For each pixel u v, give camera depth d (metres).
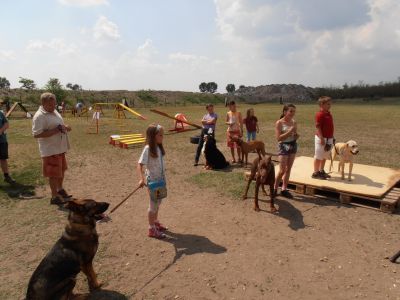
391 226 6.05
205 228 6.16
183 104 61.34
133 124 23.95
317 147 7.66
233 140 10.49
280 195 7.64
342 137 15.80
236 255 5.19
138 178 9.58
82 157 12.41
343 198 7.05
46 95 6.83
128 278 4.69
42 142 7.01
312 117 25.89
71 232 4.07
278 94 71.94
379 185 7.24
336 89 61.25
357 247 5.35
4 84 71.94
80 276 4.79
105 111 41.91
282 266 4.86
